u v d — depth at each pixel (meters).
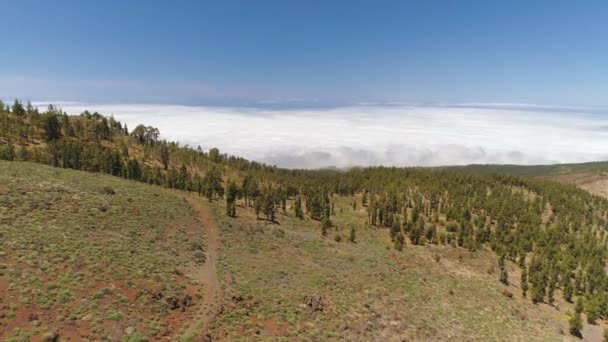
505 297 74.25
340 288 50.41
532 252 124.44
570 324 66.94
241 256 53.94
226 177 177.38
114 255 39.25
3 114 133.12
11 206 43.72
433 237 115.88
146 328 29.70
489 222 147.62
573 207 173.38
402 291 57.53
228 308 36.41
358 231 116.75
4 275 30.25
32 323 26.30
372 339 38.31
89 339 26.42
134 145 173.38
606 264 121.69
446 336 44.84
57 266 33.69
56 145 114.12
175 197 78.62
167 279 38.31
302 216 118.31
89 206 51.91
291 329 35.59
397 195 164.75
